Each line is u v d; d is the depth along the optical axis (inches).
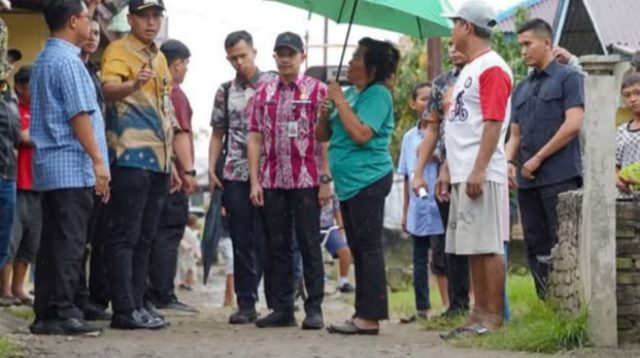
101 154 356.8
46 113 357.7
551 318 356.2
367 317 381.4
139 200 380.8
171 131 394.6
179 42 473.1
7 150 371.6
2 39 367.9
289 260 409.1
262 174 405.7
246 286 427.2
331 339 369.4
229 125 440.1
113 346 335.9
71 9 360.5
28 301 466.9
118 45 384.5
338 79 382.6
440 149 429.7
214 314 478.0
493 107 348.8
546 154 386.6
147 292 461.4
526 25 394.0
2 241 381.4
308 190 400.2
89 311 410.0
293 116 400.2
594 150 331.6
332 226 673.6
